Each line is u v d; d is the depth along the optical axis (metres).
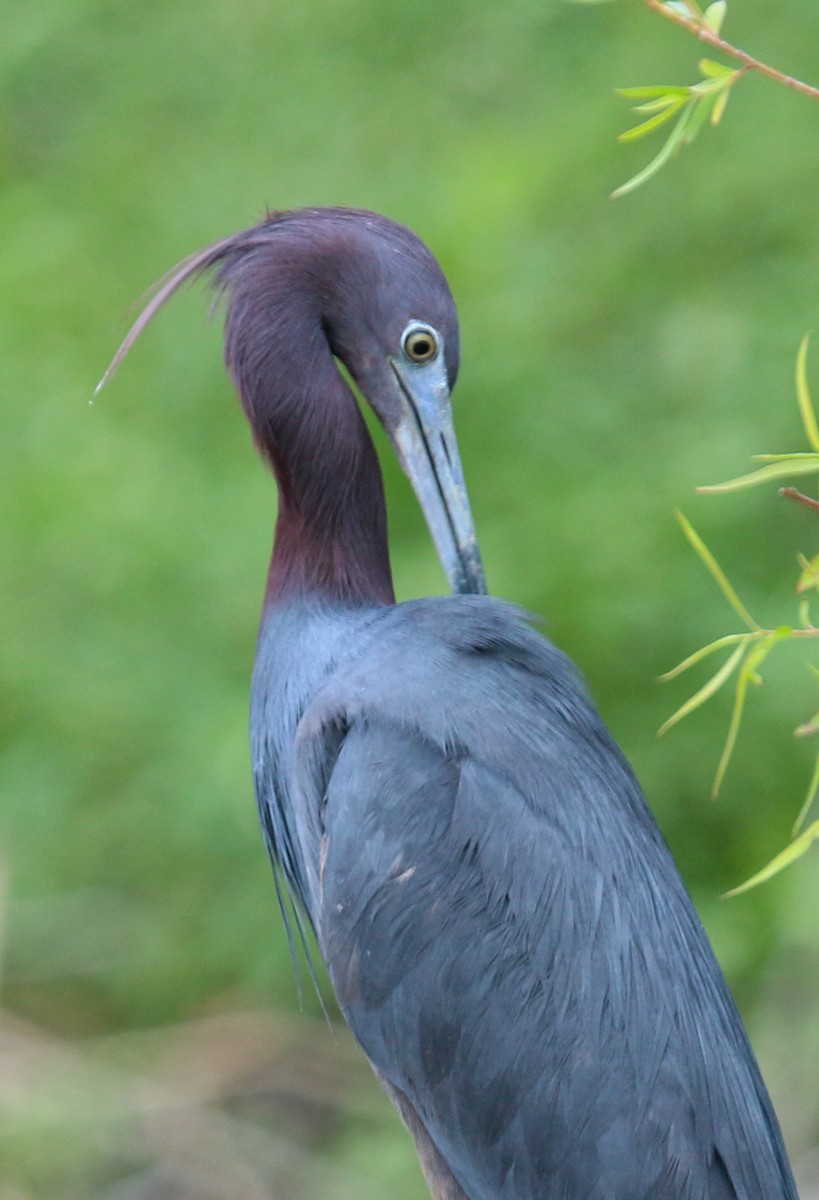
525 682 6.04
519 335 10.93
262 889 10.90
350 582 6.47
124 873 11.35
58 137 13.62
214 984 11.26
